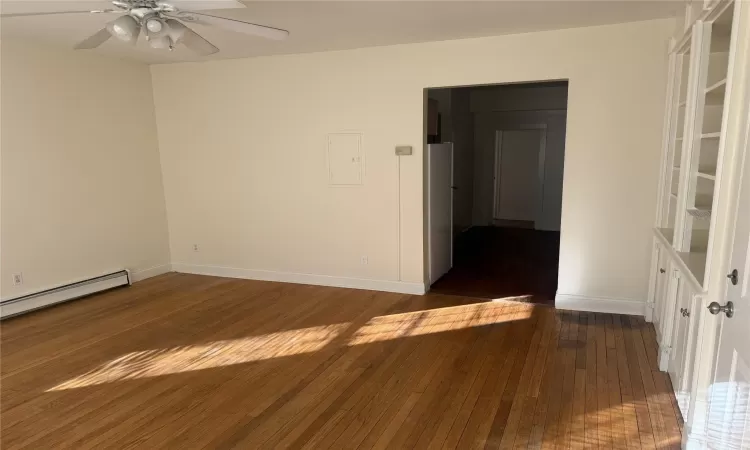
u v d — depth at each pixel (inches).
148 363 132.2
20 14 100.0
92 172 193.6
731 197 74.3
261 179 207.9
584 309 165.8
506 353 133.3
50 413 107.6
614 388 113.1
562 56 155.7
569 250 164.7
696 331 90.4
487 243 287.0
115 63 200.2
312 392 115.1
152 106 219.0
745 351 63.8
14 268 169.0
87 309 176.7
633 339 140.6
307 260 206.8
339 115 189.8
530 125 329.4
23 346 144.1
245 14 134.1
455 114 295.9
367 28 150.7
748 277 64.7
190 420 104.2
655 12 135.4
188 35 109.4
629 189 154.8
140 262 216.8
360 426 100.9
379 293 192.1
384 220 190.9
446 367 126.0
